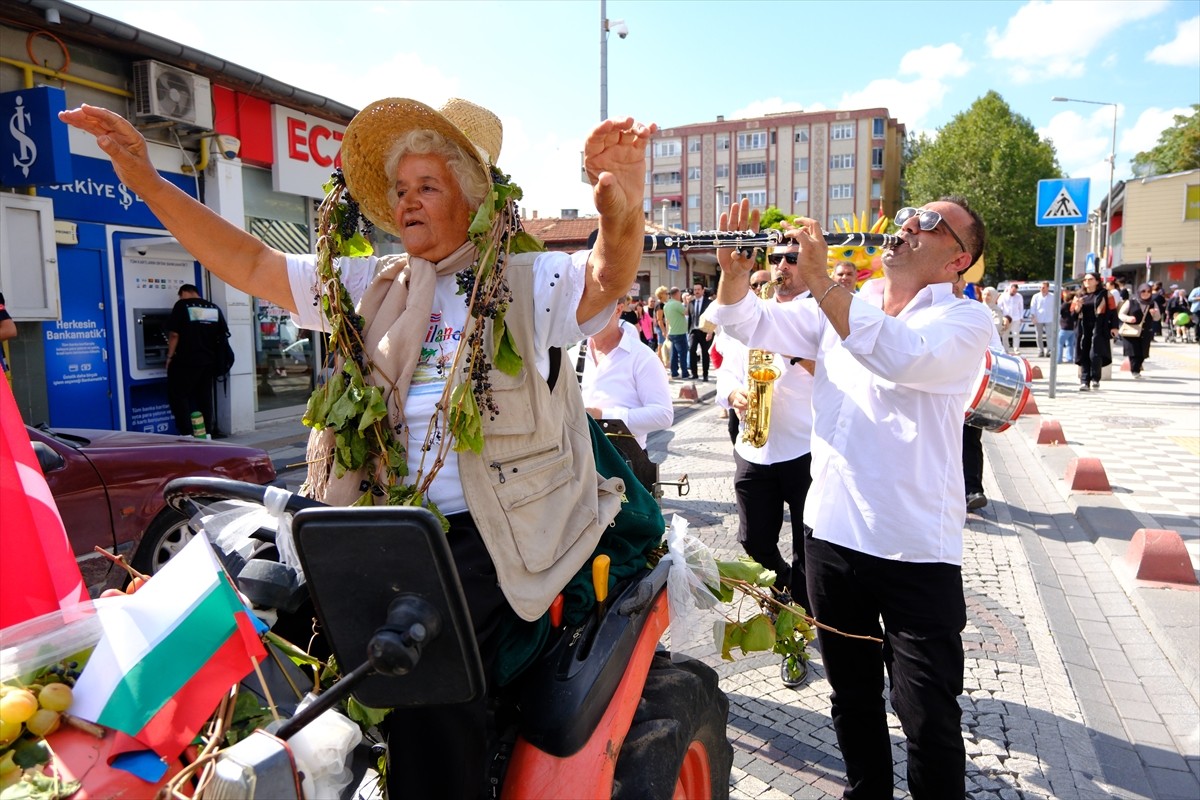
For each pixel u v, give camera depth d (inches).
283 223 463.5
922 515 92.7
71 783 47.6
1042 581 201.0
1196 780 121.0
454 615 48.4
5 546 62.7
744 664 159.5
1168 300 1170.6
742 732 134.2
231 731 54.3
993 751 125.9
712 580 86.5
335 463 69.4
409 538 47.0
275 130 442.6
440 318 71.3
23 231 314.2
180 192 76.5
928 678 92.4
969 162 2222.0
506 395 66.5
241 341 428.1
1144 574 194.4
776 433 149.0
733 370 180.4
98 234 361.4
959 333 91.4
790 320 109.7
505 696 71.4
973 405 149.1
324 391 69.7
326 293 72.5
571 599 72.2
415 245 72.2
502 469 66.0
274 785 45.7
